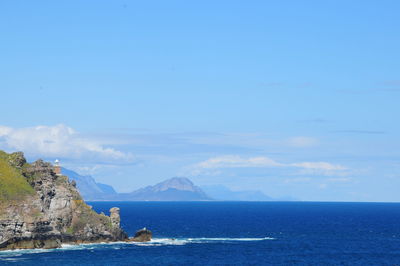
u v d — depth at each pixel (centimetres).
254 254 17625
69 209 19125
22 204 17300
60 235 18112
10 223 16638
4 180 17762
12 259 14850
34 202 17662
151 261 15412
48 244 17375
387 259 17062
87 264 14488
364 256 17712
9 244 16600
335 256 17600
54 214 18662
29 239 16988
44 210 18162
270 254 17725
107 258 15650
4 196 17150
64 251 16762
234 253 17712
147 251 17488
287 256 17350
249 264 15538
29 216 17188
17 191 17612
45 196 18562
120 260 15375
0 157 18950
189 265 15025
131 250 17588
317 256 17525
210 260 16025
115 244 19100
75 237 18775
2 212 16662
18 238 16788
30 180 18612
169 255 16750
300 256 17438
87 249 17425
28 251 16462
